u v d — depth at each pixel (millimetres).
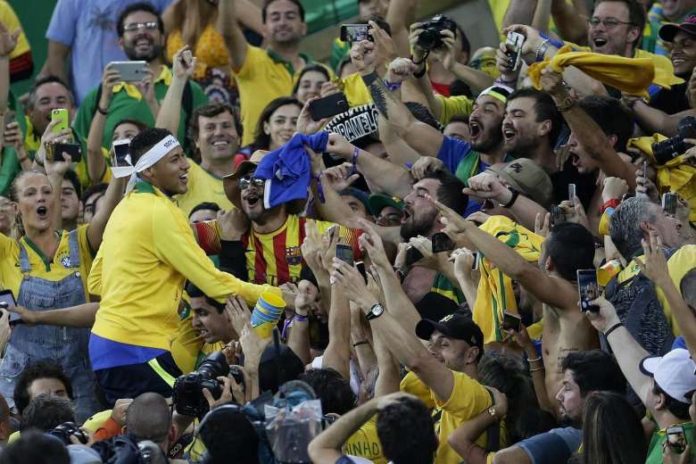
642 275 25562
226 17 41781
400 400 21578
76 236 33781
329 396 24922
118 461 22891
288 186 31453
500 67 33562
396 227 33062
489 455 25531
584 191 31422
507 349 28234
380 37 35656
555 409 26422
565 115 30250
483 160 34125
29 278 33438
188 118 40500
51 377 29375
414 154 34375
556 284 26391
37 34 49656
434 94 37031
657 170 30250
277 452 21656
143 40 42344
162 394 29531
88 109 42000
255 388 26562
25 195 33562
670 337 25078
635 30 35000
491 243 26406
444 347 27000
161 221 29594
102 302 30109
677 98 34250
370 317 25469
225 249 32219
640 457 23047
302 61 43438
